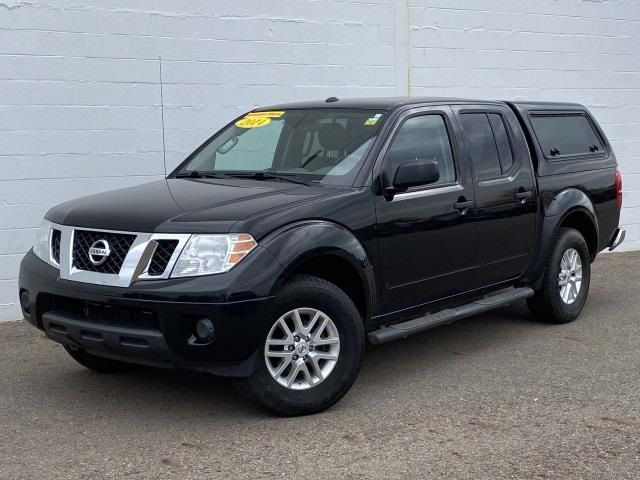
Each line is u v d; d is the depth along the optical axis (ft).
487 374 19.84
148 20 27.12
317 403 16.69
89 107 26.35
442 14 33.78
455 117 21.07
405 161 19.07
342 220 17.20
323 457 14.79
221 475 14.06
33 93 25.44
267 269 15.58
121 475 14.08
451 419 16.71
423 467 14.34
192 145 28.30
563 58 37.52
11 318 25.49
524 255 22.68
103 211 16.84
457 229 20.01
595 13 38.17
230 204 16.58
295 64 30.19
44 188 25.81
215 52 28.45
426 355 21.59
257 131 20.94
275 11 29.53
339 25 31.04
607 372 19.94
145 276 15.47
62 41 25.75
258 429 16.16
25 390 18.76
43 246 17.81
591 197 25.31
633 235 40.04
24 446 15.43
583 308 26.94
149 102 27.35
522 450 15.10
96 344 16.10
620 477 13.96
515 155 22.63
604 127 39.11
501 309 26.81
